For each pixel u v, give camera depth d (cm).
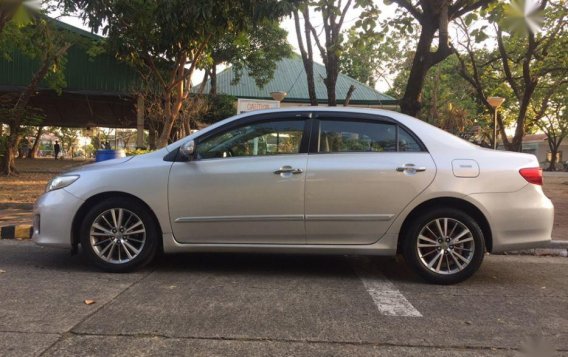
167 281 538
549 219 545
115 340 372
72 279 538
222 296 487
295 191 545
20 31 1530
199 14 946
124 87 2053
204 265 618
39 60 1992
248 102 1084
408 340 386
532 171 545
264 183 547
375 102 2183
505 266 653
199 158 563
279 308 454
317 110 572
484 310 462
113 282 529
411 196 539
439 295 509
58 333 384
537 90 2166
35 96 2519
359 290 521
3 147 1750
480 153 552
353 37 1201
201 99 2011
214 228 555
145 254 561
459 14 979
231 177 550
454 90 3259
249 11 975
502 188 538
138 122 2075
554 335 402
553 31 1543
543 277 595
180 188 553
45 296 475
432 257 549
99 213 559
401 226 546
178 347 363
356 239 548
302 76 2417
